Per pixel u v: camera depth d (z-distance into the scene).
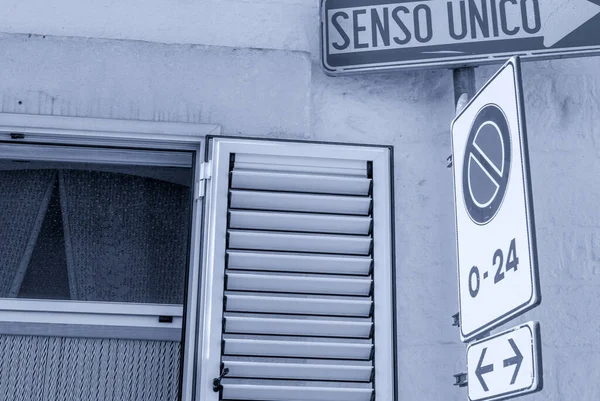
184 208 2.16
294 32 2.29
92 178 2.16
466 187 1.77
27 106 2.08
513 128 1.56
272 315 1.96
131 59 2.14
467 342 1.71
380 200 2.04
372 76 2.26
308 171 2.05
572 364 2.03
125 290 2.07
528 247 1.45
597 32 2.17
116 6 2.25
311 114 2.20
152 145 2.13
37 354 1.99
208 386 1.87
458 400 1.98
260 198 2.01
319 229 2.01
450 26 2.19
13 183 2.13
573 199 2.18
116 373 2.00
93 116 2.09
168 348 2.03
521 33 2.17
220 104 2.13
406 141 2.20
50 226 2.11
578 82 2.29
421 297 2.06
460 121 1.84
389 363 1.92
